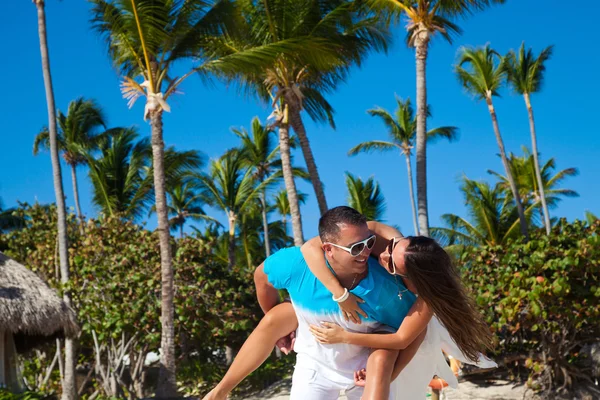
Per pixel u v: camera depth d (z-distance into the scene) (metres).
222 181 32.91
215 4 14.73
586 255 10.95
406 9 16.70
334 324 3.30
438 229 30.31
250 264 36.38
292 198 18.64
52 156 17.38
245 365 3.56
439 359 3.79
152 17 14.24
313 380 3.45
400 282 3.28
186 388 19.58
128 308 15.89
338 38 16.73
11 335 16.08
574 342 11.93
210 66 14.98
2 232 30.41
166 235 15.49
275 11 16.25
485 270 12.27
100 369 17.44
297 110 17.97
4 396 13.70
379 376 3.20
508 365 12.82
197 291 16.17
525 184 33.09
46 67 17.47
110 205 28.77
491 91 26.80
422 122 16.39
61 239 17.22
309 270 3.32
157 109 15.34
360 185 32.03
